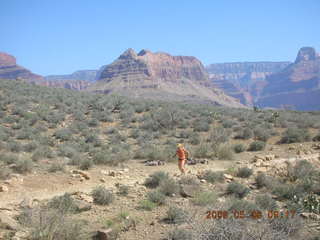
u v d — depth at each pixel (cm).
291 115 4291
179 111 4041
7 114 3409
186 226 945
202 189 1332
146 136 2808
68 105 4284
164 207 1147
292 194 1291
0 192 1235
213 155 2139
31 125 3039
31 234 827
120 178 1548
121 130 3122
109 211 1102
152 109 4228
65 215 941
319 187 1391
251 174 1631
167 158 2019
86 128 3016
